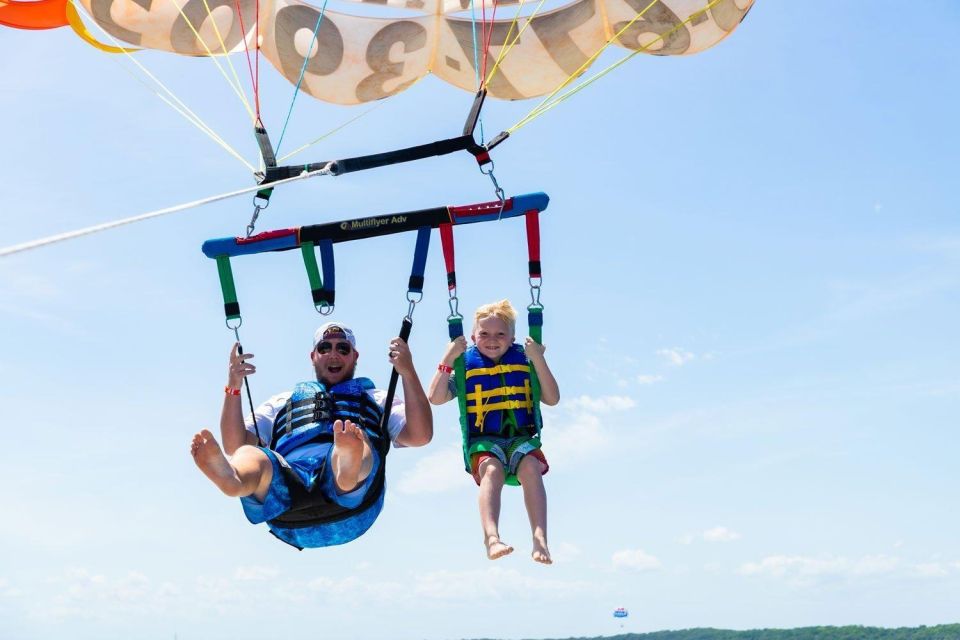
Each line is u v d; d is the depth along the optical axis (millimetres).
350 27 8797
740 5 8086
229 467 5168
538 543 5625
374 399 6441
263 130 6719
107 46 8125
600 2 8531
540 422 6359
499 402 6328
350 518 5887
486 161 6668
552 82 8859
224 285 6395
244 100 6859
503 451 6203
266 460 5539
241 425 6180
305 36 8664
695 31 8352
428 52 9047
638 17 8023
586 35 8648
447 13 8883
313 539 5973
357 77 8867
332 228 6473
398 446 6492
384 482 6094
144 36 7938
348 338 6488
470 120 6695
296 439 6082
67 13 7672
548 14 8711
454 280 6465
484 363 6430
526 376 6418
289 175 6633
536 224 6500
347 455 5305
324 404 6184
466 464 6312
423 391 6164
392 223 6461
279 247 6496
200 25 8102
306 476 5789
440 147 6656
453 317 6449
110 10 7664
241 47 8453
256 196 6613
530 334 6391
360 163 6551
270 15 8508
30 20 7613
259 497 5551
